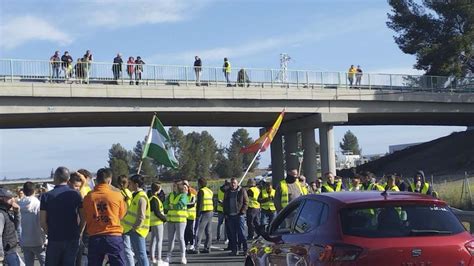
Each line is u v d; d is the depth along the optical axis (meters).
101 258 8.56
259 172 134.88
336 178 18.05
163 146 16.89
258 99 42.44
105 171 8.73
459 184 37.38
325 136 46.62
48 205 8.72
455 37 55.81
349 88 46.16
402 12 60.09
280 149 56.31
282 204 14.32
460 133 62.84
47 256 8.77
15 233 9.46
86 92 36.12
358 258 5.66
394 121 59.69
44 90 34.88
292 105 44.31
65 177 8.88
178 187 13.91
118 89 37.19
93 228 8.54
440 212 6.18
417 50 59.34
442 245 5.75
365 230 5.89
